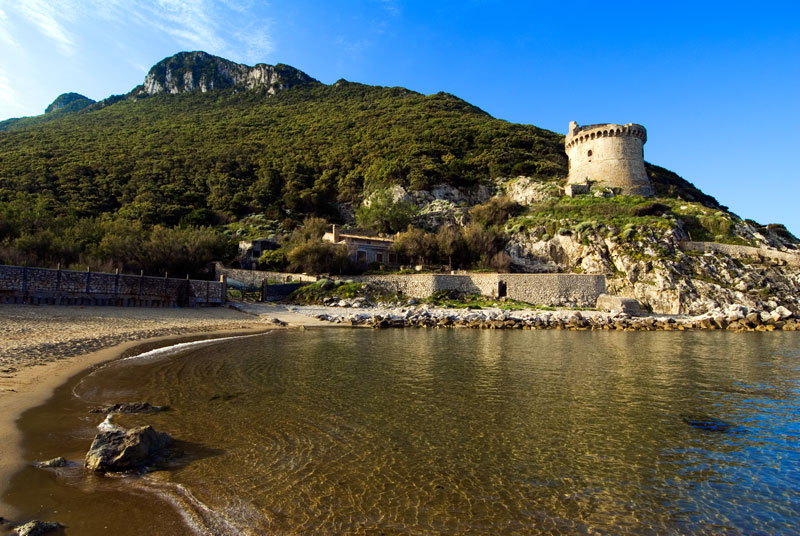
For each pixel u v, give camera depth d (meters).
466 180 110.50
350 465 11.04
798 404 17.22
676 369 24.16
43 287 37.66
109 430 11.08
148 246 57.91
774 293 61.84
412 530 8.26
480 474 10.74
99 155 115.94
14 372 17.91
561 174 109.81
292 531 8.09
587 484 10.37
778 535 8.52
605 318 51.22
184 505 8.77
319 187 112.25
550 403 17.02
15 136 134.38
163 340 30.55
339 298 58.81
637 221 75.12
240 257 72.81
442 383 20.02
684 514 9.17
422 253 74.94
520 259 77.69
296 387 18.69
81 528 7.77
